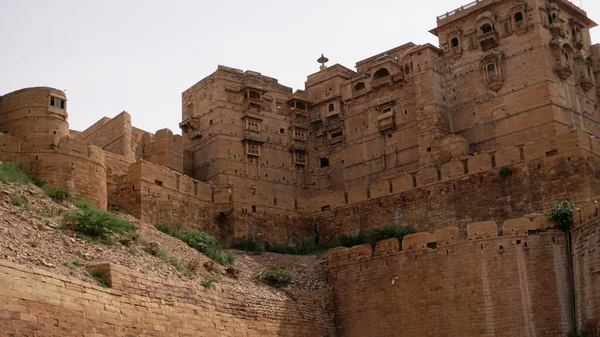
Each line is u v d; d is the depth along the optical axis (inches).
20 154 1793.8
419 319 1771.7
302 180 3004.4
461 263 1745.8
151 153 2672.2
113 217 1615.4
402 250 1856.5
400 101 2832.2
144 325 1296.8
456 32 2736.2
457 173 2274.9
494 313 1673.2
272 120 2992.1
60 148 1820.9
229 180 2800.2
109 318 1222.9
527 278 1670.8
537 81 2508.6
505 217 2156.7
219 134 2839.6
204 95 2965.1
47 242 1389.0
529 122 2497.5
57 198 1706.4
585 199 2030.0
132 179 2133.4
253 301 1642.5
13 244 1283.2
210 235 2305.6
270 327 1654.8
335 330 1899.6
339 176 2967.5
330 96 3041.3
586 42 2768.2
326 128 3046.3
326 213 2496.3
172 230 2071.9
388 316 1828.2
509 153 2197.3
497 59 2600.9
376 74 2928.2
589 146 2119.8
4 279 1048.8
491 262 1708.9
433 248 1802.4
